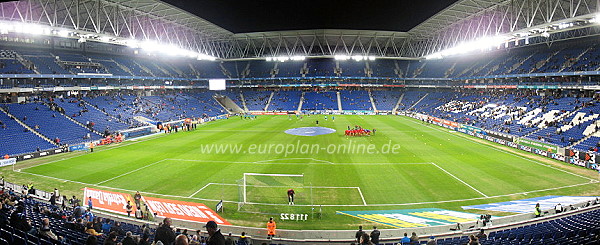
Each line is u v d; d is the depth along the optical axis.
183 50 71.81
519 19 58.97
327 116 90.62
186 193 26.67
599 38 66.38
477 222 20.20
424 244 15.84
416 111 89.75
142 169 33.97
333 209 23.36
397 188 27.61
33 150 40.81
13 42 62.22
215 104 98.62
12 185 28.42
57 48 69.94
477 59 94.38
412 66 110.88
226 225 20.77
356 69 110.25
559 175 31.30
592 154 33.31
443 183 28.84
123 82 79.25
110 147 46.75
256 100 106.56
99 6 48.41
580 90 61.25
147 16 61.06
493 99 73.25
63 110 54.53
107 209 23.41
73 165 35.97
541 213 21.70
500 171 32.69
